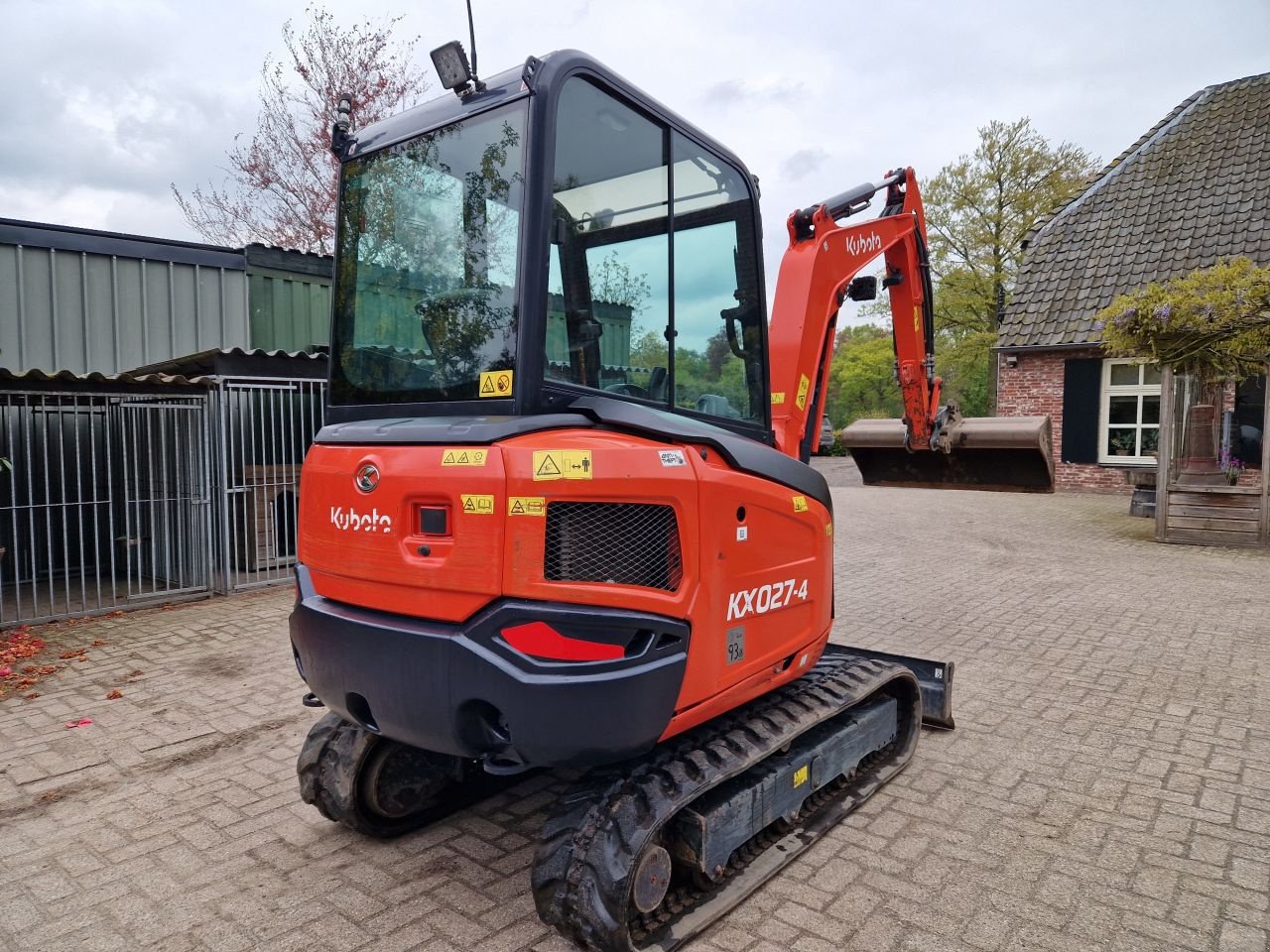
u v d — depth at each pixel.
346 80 16.47
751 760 2.87
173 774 4.10
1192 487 10.21
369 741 3.26
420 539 2.54
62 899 3.04
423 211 2.90
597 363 2.82
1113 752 4.24
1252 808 3.64
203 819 3.65
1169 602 7.34
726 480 2.75
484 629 2.39
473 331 2.70
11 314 8.46
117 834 3.52
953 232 28.66
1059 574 8.60
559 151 2.64
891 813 3.62
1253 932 2.78
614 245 2.88
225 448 7.92
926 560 9.48
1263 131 15.77
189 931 2.84
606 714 2.38
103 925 2.88
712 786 2.74
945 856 3.27
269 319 10.31
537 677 2.34
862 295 4.41
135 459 7.79
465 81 2.78
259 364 8.10
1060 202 26.69
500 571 2.37
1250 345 9.35
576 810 2.65
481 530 2.39
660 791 2.63
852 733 3.60
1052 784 3.88
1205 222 15.20
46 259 8.66
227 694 5.21
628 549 2.50
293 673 5.61
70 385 6.89
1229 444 12.75
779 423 3.90
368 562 2.66
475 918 2.90
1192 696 5.01
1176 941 2.74
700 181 3.28
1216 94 17.12
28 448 7.07
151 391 7.35
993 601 7.47
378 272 3.05
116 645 6.27
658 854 2.58
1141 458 15.40
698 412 3.21
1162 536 10.42
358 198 3.14
